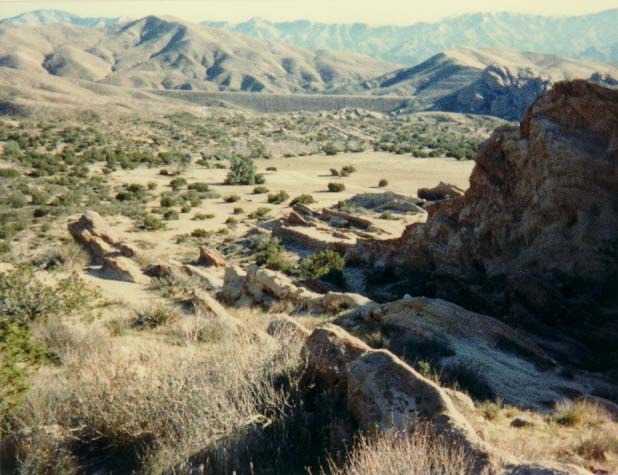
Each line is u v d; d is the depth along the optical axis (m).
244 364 7.01
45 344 10.22
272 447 5.61
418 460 4.28
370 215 57.00
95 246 33.69
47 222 56.50
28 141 121.62
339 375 6.59
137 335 12.42
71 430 5.99
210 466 5.34
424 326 13.43
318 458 5.38
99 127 167.75
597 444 6.61
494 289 18.42
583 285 16.56
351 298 17.50
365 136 194.88
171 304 17.59
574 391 10.39
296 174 95.44
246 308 19.39
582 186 17.92
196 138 159.75
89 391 6.64
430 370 10.67
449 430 4.87
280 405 6.27
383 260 29.50
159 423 6.03
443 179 86.75
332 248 40.59
